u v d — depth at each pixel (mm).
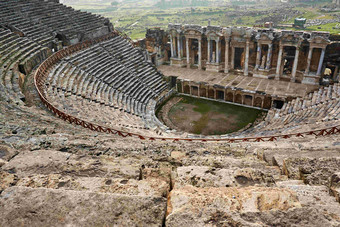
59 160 7266
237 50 48188
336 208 4371
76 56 36531
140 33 99750
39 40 34406
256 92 38312
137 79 41844
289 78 42250
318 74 39250
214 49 48906
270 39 40438
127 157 9812
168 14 148875
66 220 4184
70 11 45531
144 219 4211
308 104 31719
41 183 5363
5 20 33688
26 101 22062
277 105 38438
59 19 41156
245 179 6250
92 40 41938
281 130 22453
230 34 44062
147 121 32375
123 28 117938
